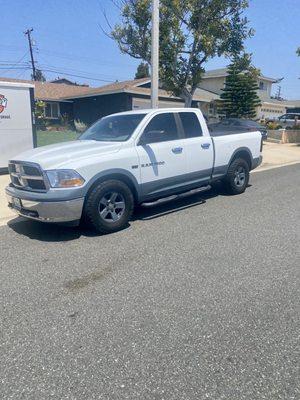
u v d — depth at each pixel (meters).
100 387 2.32
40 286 3.66
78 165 4.75
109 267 4.09
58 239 5.01
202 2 14.38
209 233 5.21
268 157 14.77
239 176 7.71
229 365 2.50
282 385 2.31
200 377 2.39
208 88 36.25
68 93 29.81
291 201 7.14
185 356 2.60
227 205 6.82
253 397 2.22
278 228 5.42
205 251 4.53
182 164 6.12
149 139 5.70
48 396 2.25
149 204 5.68
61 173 4.66
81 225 5.56
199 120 6.59
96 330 2.92
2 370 2.48
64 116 29.09
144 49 15.67
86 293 3.51
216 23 14.55
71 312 3.18
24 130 9.80
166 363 2.53
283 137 21.17
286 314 3.11
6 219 5.98
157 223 5.70
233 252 4.49
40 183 4.82
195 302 3.32
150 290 3.55
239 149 7.44
